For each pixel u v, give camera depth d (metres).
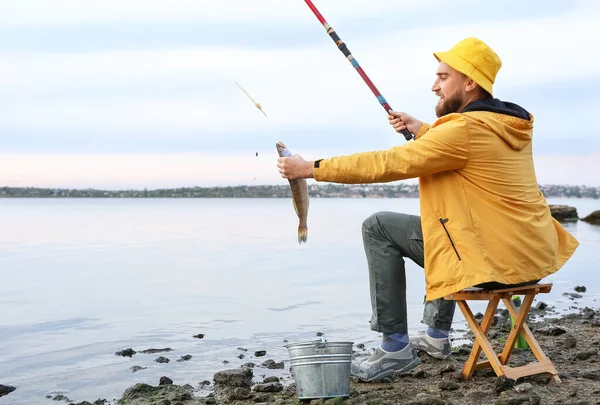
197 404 4.64
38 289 10.67
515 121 4.34
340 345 4.28
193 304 9.27
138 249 17.31
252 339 7.09
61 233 23.73
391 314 4.75
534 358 5.30
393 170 4.29
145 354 6.51
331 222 30.75
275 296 9.84
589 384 4.47
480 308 8.77
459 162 4.25
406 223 4.66
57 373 5.88
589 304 8.73
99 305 9.26
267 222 31.66
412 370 5.03
